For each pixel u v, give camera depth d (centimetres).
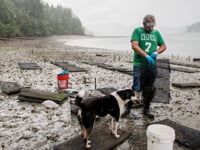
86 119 401
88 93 792
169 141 339
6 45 3684
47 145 432
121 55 2536
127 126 525
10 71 1232
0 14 6178
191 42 7000
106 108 425
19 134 475
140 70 544
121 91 445
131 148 425
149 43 536
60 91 804
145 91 566
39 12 10106
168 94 701
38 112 602
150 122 549
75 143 428
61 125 525
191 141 440
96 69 1387
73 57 2138
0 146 424
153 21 525
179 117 590
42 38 7400
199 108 662
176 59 2209
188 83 963
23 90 751
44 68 1372
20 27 7162
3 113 592
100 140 440
